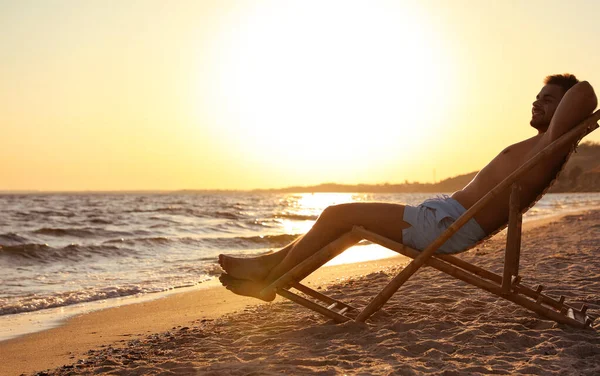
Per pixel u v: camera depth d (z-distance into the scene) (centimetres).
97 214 4175
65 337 557
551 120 372
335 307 467
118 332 571
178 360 380
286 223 3259
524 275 673
